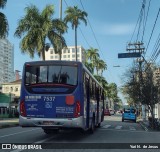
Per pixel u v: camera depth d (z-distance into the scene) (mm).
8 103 70562
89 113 19906
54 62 17516
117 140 18312
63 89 17219
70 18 64062
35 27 47938
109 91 136500
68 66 17453
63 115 17094
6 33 34844
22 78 17688
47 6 48344
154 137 20812
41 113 17203
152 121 34312
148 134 23312
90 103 20578
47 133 22000
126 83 50281
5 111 67938
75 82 17281
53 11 48469
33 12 48281
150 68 40156
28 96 17406
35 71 17594
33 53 48438
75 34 64375
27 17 48281
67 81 17281
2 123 36312
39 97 17297
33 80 17500
